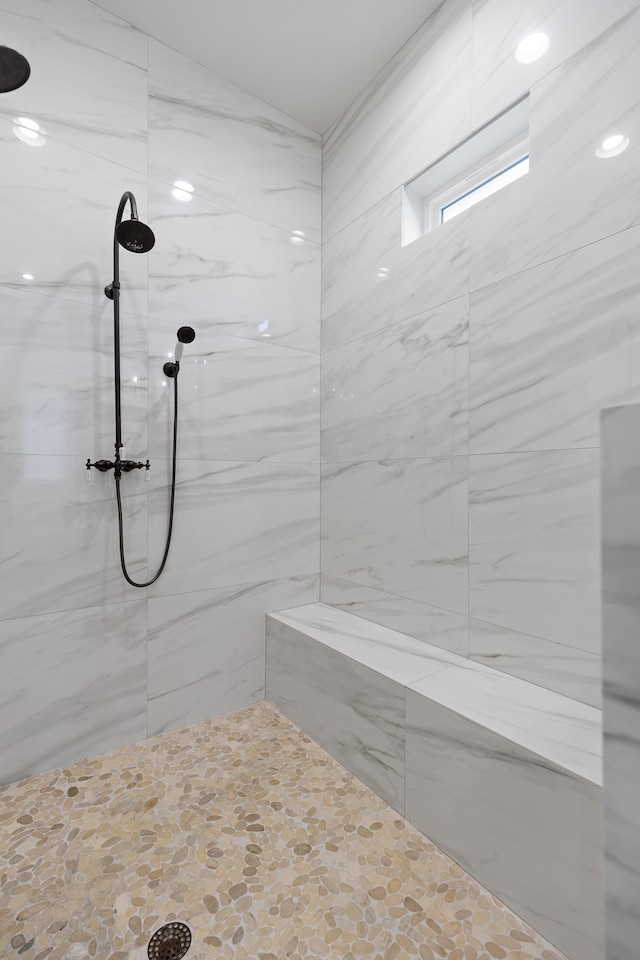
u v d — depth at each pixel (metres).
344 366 2.18
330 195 2.27
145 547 1.84
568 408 1.34
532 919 1.09
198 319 1.96
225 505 2.04
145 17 1.76
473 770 1.23
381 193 1.97
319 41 1.85
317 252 2.32
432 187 1.88
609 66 1.23
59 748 1.67
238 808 1.47
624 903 0.53
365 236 2.06
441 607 1.73
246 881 1.20
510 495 1.49
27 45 1.58
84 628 1.71
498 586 1.53
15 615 1.59
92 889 1.18
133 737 1.83
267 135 2.15
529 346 1.43
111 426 1.75
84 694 1.72
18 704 1.59
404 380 1.87
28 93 1.58
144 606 1.84
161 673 1.89
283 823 1.41
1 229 1.54
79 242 1.68
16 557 1.58
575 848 1.01
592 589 1.30
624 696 0.52
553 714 1.26
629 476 0.52
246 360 2.09
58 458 1.65
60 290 1.65
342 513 2.20
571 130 1.31
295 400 2.25
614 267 1.23
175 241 1.89
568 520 1.34
